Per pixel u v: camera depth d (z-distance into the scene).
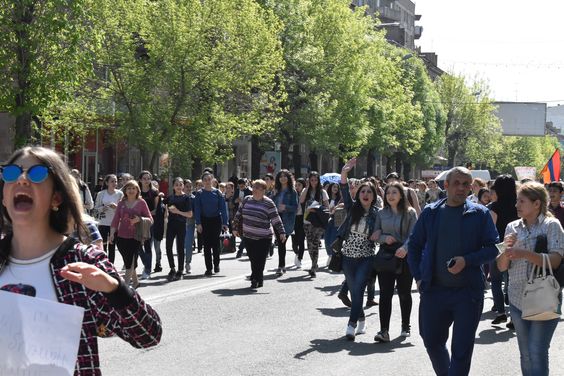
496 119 96.81
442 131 84.38
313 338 11.15
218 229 18.45
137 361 9.48
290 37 45.28
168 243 17.61
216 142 36.94
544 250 7.45
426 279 7.35
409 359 9.88
